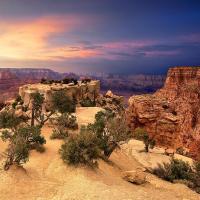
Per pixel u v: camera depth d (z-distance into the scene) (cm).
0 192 2389
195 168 4553
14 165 2844
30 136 3900
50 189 2547
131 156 5566
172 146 9675
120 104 11769
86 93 9919
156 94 12444
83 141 3369
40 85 9225
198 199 3064
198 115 9606
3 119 5106
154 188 3120
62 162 3153
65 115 5569
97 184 2667
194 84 11050
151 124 10144
